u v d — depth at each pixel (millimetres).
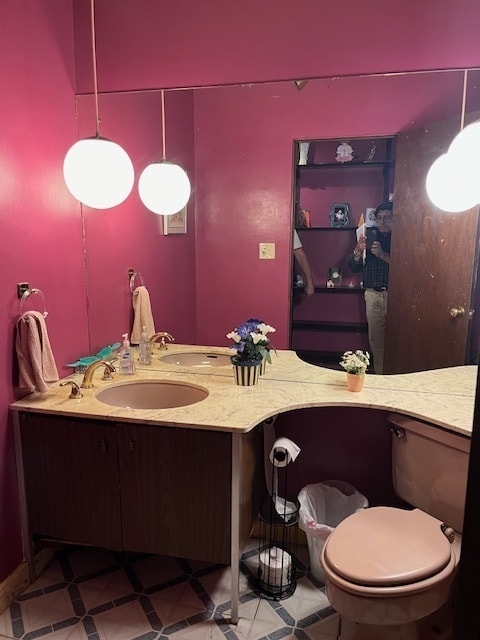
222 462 1570
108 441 1652
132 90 1987
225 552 1639
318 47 1815
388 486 2066
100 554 2021
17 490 1788
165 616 1695
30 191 1781
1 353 1670
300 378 2008
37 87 1792
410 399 1776
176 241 2201
